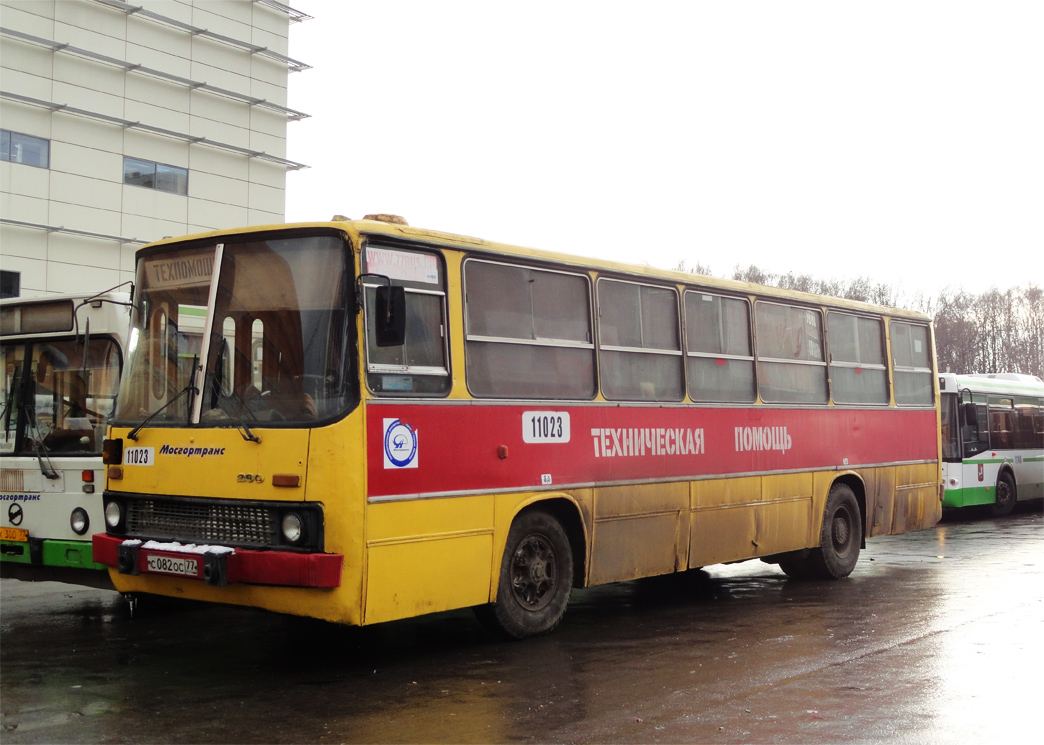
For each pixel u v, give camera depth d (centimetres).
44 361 941
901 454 1323
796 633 859
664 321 977
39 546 910
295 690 662
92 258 3444
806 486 1147
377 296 683
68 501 901
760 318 1105
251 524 694
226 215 3809
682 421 979
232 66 3812
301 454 677
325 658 761
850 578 1215
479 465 769
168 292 768
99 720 591
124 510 761
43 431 932
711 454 1011
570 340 870
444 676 701
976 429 2120
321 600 665
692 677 696
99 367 910
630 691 658
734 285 1070
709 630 877
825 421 1185
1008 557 1426
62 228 3319
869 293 6981
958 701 632
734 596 1085
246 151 3844
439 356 752
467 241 784
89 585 878
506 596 800
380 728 574
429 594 723
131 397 778
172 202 3647
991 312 7369
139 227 3556
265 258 723
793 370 1146
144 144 3572
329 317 691
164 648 800
